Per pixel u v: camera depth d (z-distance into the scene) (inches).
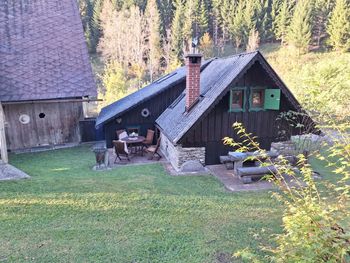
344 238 124.4
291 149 488.4
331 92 386.0
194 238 263.1
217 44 2258.9
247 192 367.9
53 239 257.3
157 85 749.3
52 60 608.7
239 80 465.7
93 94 581.6
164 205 323.3
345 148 168.4
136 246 250.5
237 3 2253.9
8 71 568.1
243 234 269.1
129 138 591.2
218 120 474.0
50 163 505.0
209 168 473.4
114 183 385.1
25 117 592.4
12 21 647.8
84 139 681.0
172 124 530.3
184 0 2229.3
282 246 143.3
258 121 488.4
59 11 697.6
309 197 160.6
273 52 1971.0
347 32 1769.2
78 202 323.3
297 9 1948.8
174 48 2006.6
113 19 2052.2
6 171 411.5
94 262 230.1
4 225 276.1
